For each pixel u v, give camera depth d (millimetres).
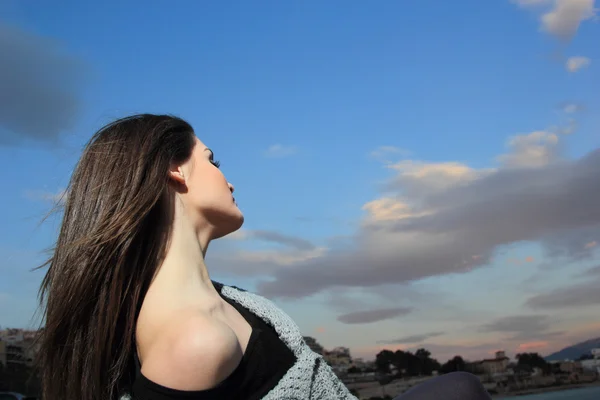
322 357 1279
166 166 1271
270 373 1133
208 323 1034
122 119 1353
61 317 1123
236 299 1427
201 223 1318
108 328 1120
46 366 1146
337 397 1236
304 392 1147
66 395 1132
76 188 1258
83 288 1123
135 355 1143
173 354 1010
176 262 1198
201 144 1409
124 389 1123
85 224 1200
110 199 1196
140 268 1181
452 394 1209
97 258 1135
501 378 74375
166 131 1329
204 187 1324
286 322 1324
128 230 1157
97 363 1110
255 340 1134
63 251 1186
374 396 72375
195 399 995
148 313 1110
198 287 1186
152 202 1210
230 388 1039
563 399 71250
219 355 1004
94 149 1290
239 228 1382
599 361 72938
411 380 73938
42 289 1241
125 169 1232
